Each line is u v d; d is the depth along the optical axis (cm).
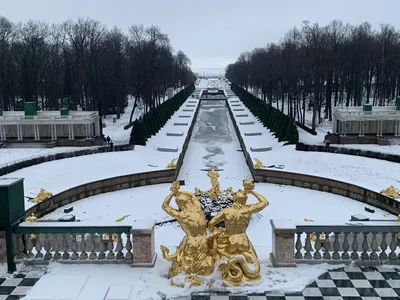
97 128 8119
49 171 5019
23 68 11269
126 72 13088
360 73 12350
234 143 8019
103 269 1675
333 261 1705
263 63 15062
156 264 1703
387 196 3912
